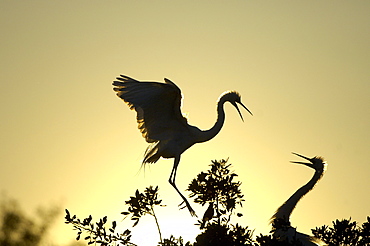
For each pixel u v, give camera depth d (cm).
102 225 1370
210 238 1367
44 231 2716
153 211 1394
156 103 1496
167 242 1354
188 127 1593
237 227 1391
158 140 1577
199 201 1442
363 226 1513
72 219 1373
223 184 1419
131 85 1453
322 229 1564
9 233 2688
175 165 1602
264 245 1348
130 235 1366
